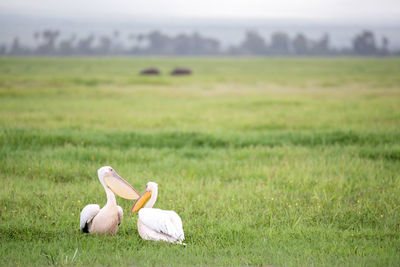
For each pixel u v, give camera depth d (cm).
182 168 2995
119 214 1839
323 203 2277
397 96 8044
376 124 4738
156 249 1656
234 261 1570
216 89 10069
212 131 4331
